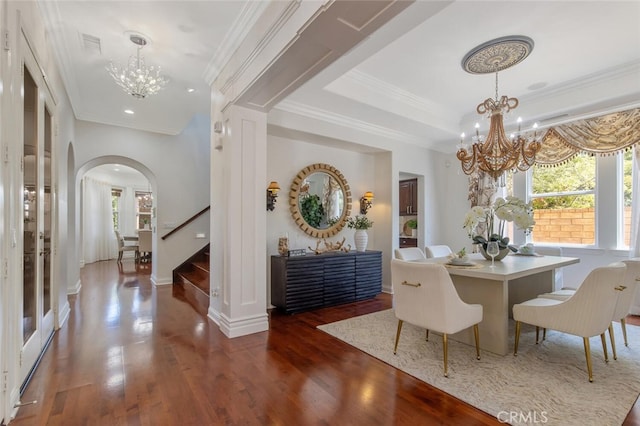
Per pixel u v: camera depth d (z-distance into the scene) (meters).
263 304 3.43
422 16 2.35
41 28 2.64
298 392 2.15
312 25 2.00
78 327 3.41
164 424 1.80
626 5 2.57
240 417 1.87
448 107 4.96
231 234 3.23
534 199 5.34
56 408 1.93
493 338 2.79
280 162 4.53
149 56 3.40
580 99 4.02
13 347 1.92
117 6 2.60
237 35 2.97
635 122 4.07
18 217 2.00
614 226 4.46
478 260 3.48
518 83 4.05
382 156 5.55
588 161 4.79
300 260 4.12
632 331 3.33
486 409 1.94
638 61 3.48
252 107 3.36
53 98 3.13
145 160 5.86
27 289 2.38
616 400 2.02
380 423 1.82
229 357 2.69
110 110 5.03
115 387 2.18
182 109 4.97
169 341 3.04
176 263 5.99
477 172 5.73
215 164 3.81
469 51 3.30
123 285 5.66
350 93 4.00
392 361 2.63
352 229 5.32
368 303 4.60
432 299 2.44
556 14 2.71
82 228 8.15
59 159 3.50
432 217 6.18
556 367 2.50
